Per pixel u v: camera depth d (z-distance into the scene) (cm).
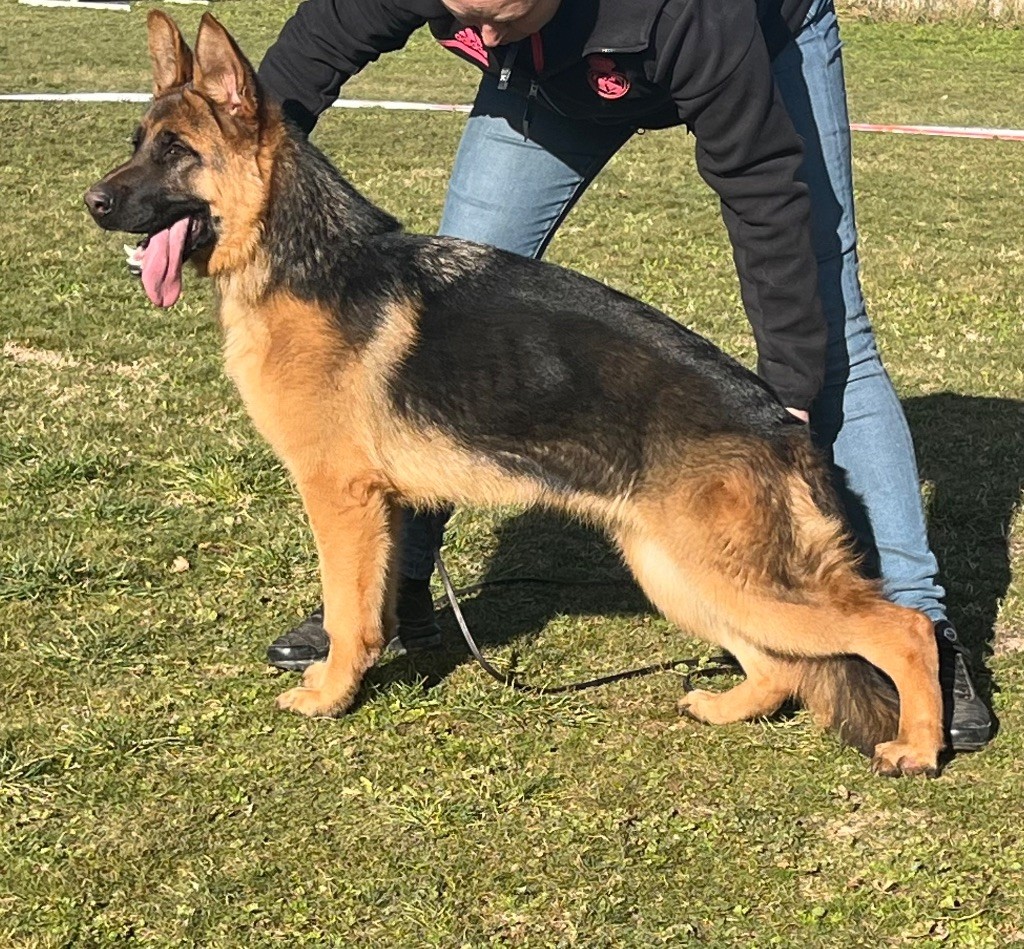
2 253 873
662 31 343
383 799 366
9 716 399
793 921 322
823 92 405
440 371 386
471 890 330
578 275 398
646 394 372
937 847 349
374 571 400
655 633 466
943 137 1488
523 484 390
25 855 337
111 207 386
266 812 358
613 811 364
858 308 419
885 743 383
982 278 912
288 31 422
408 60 1961
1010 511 560
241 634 450
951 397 688
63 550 495
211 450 588
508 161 428
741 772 384
